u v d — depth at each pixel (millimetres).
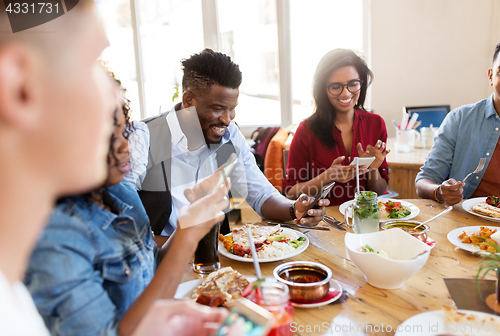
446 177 2102
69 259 600
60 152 356
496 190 1943
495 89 1874
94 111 377
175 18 3553
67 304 588
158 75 3678
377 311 811
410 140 2912
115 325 651
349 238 985
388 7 3301
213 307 814
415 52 3320
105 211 728
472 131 1974
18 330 359
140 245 818
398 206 1521
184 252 760
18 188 341
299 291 833
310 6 3404
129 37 3590
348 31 3463
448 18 3166
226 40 3562
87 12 397
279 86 3561
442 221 1385
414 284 926
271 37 3471
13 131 327
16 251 365
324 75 2029
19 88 325
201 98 1439
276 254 1117
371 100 3543
